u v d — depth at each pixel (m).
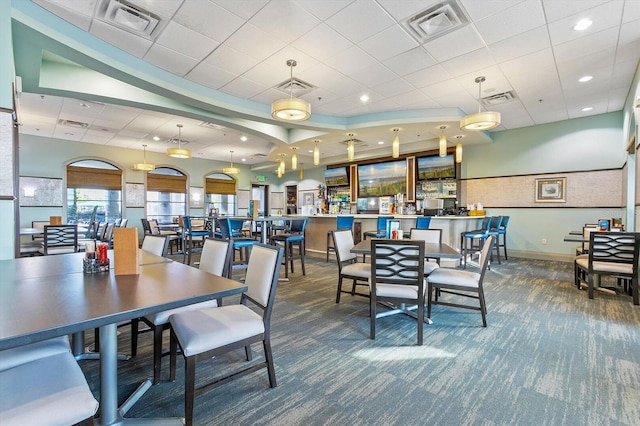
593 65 3.97
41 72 4.00
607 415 1.64
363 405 1.74
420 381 1.98
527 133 6.91
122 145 8.77
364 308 3.45
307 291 4.16
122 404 1.67
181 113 5.23
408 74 4.25
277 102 4.01
